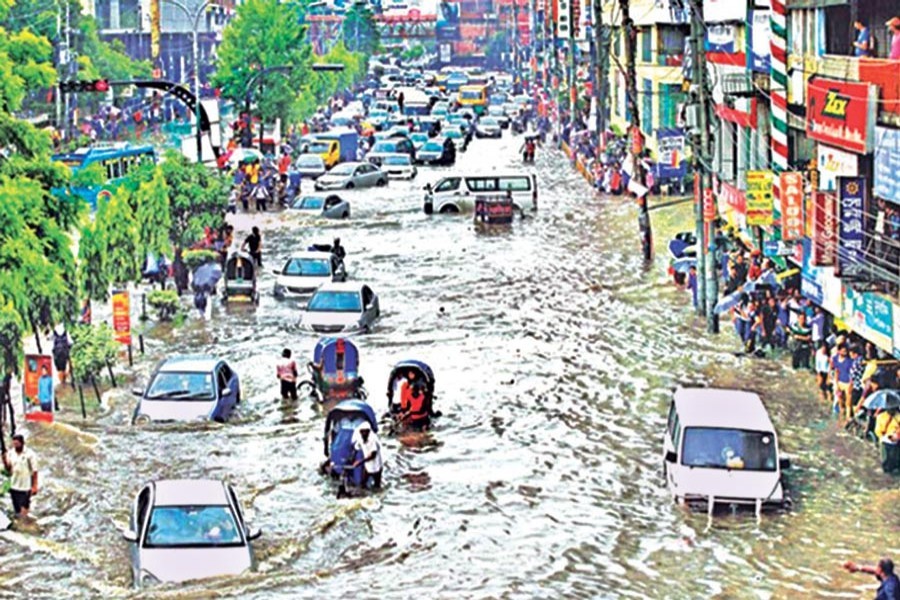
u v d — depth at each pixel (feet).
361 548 144.87
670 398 200.44
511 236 359.25
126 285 277.44
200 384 196.03
